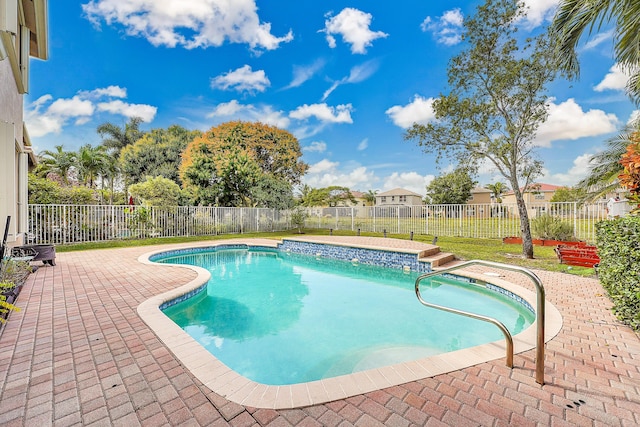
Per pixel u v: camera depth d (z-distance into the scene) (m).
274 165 26.47
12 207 5.61
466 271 7.28
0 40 3.68
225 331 4.94
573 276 6.64
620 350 3.14
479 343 4.43
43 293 5.11
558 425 2.03
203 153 21.27
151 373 2.60
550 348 3.19
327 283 8.03
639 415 2.14
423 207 14.88
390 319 5.42
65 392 2.32
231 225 16.89
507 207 12.48
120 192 22.92
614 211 8.43
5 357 2.87
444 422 2.04
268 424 2.00
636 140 6.08
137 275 6.52
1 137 5.47
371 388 2.42
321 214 20.06
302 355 4.13
